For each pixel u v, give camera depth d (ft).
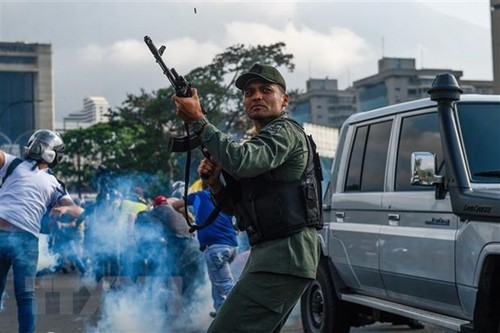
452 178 16.69
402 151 19.33
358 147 21.45
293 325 26.73
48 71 272.10
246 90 12.23
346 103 348.79
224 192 12.30
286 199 11.57
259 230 11.62
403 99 307.99
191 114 11.28
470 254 16.02
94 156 209.67
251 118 12.21
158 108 152.56
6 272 20.08
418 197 18.01
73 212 20.59
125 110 159.74
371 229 19.84
